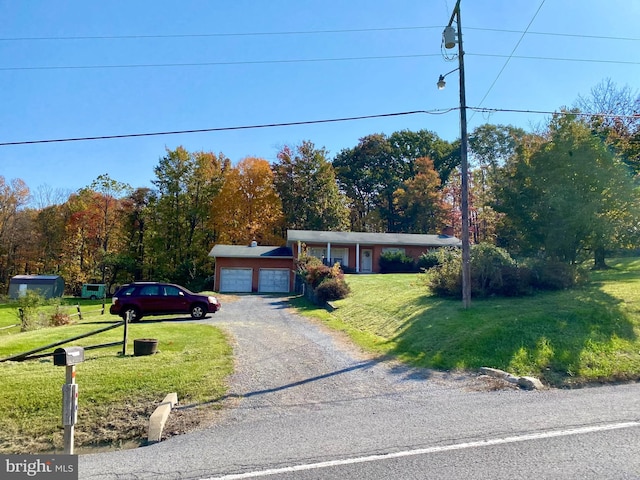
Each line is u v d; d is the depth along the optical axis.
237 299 25.70
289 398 7.09
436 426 5.37
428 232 49.62
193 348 10.70
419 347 10.16
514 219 17.92
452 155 54.38
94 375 8.16
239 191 43.97
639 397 6.52
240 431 5.66
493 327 10.20
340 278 22.09
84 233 43.12
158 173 43.19
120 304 17.72
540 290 14.37
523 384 7.46
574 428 5.09
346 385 7.74
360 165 57.66
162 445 5.35
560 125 16.98
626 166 16.44
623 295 12.63
